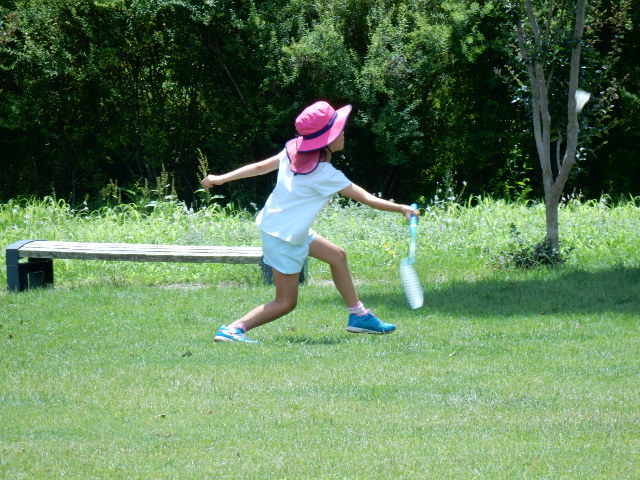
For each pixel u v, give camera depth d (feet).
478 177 295.69
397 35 273.54
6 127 271.28
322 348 91.61
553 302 118.11
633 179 282.56
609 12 257.55
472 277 145.69
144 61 281.33
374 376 79.51
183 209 207.31
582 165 283.18
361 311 94.94
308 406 70.03
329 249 92.32
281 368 82.64
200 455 58.39
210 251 136.26
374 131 269.23
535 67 157.99
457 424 65.21
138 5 260.83
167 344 94.43
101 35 269.23
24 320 109.29
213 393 74.13
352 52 273.95
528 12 156.25
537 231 183.32
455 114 290.35
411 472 54.75
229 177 89.81
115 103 284.00
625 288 126.82
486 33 264.93
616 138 278.46
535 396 72.79
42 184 292.81
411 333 99.45
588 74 165.37
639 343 93.50
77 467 56.08
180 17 270.46
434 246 177.37
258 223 90.12
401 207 85.92
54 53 265.75
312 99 277.23
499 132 276.62
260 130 279.69
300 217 87.76
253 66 272.72
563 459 57.16
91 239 181.27
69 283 146.20
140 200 227.61
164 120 284.41
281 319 108.88
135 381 78.28
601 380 78.48
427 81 281.95
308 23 284.00
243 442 61.21
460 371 81.61
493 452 58.59
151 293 130.11
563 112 163.73
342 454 58.44
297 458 57.67
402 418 66.64
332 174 86.28
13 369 83.56
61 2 266.36
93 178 295.48
